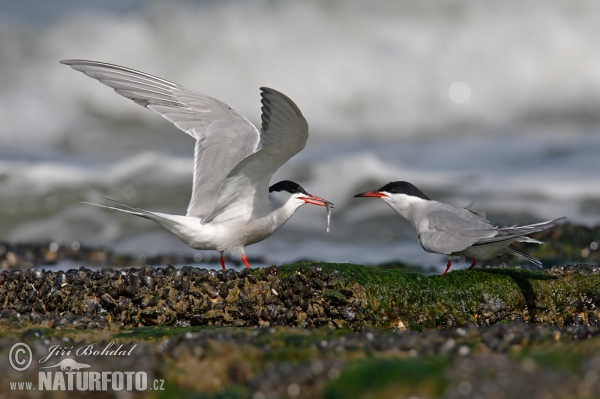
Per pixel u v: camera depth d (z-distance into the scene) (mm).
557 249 12961
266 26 24250
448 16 24312
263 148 7871
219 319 8461
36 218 16859
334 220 16375
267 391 5730
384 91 23562
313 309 8547
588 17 23984
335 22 24297
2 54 23047
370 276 8766
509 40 23953
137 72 9875
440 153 20375
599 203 15875
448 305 8836
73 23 24016
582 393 5246
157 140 22297
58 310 8492
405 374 5547
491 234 8852
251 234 9203
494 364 5723
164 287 8477
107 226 16625
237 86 23984
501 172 18203
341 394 5500
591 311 9062
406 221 16219
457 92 23500
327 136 23047
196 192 9227
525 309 8992
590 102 23453
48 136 22312
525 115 23453
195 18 24469
